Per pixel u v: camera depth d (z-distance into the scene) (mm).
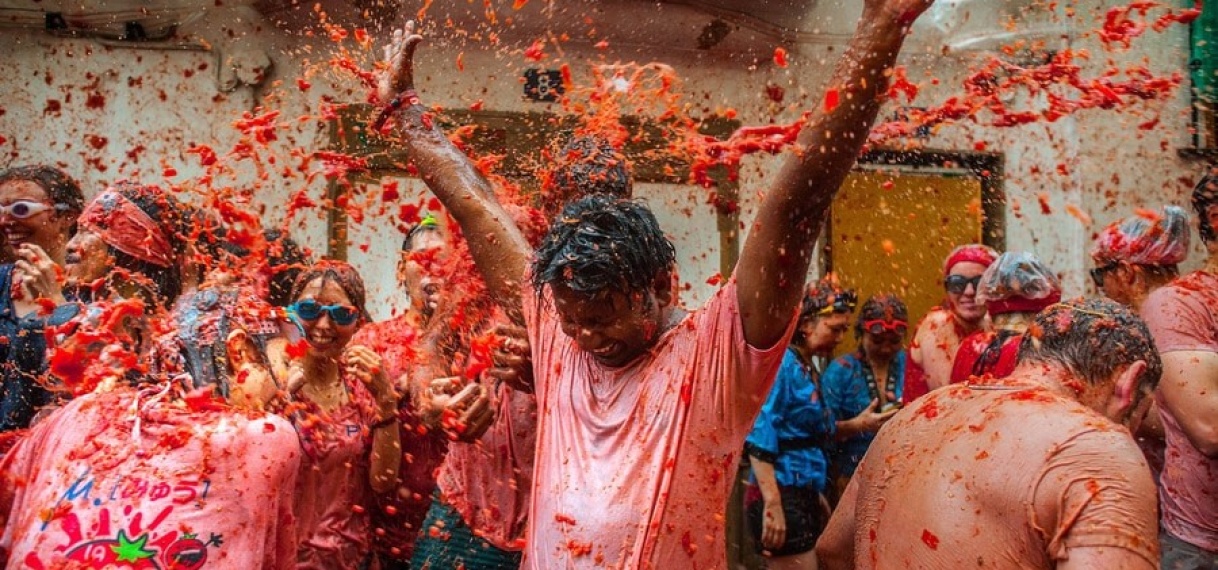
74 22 6324
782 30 6719
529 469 3619
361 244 6266
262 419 2727
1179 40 6945
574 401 2576
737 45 6734
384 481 3920
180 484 2543
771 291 2367
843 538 2947
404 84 3195
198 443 2602
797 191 2279
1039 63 6754
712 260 6602
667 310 2607
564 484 2479
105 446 2598
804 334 5453
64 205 4102
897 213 7141
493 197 3102
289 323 3738
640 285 2436
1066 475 2365
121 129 6359
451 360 3846
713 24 6602
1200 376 3910
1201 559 4027
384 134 3225
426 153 3107
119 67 6355
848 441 5605
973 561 2461
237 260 3822
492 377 3447
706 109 6734
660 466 2402
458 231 3879
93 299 3068
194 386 2785
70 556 2459
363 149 6324
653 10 6504
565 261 2389
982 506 2469
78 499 2523
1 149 6273
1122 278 4469
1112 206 7195
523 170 3916
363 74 3260
